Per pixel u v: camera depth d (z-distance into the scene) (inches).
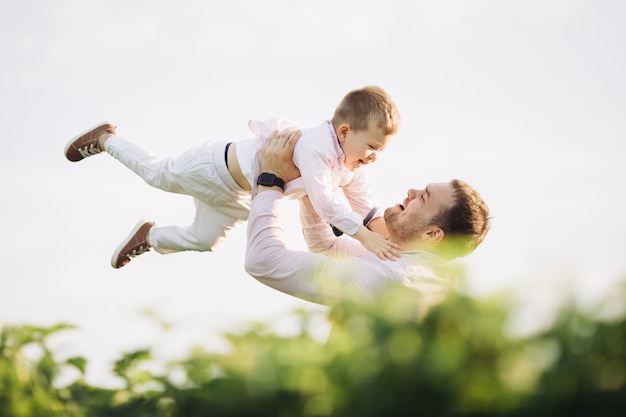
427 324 67.3
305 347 70.2
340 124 171.3
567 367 61.4
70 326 85.5
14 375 78.2
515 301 64.6
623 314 63.2
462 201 144.9
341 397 64.9
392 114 171.8
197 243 184.1
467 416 61.9
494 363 62.7
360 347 67.2
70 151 195.5
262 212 153.2
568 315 63.3
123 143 189.6
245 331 75.4
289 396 67.4
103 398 84.0
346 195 185.5
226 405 69.8
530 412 61.0
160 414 80.3
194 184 175.0
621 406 59.6
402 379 63.4
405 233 148.3
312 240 177.5
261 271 148.3
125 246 192.5
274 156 162.9
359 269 142.0
